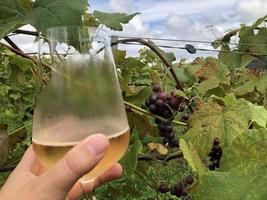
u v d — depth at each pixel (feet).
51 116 0.65
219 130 1.01
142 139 1.54
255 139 0.73
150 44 1.28
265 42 1.57
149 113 1.35
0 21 0.86
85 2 0.82
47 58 0.75
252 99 1.70
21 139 1.42
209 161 1.14
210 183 0.68
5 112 2.82
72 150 0.63
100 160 0.63
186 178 1.46
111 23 1.25
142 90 1.41
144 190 2.90
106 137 0.63
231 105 1.03
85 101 0.65
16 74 1.83
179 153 1.37
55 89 0.66
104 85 0.67
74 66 0.66
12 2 0.86
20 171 0.77
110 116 0.66
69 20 0.81
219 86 1.64
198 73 1.68
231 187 0.67
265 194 0.66
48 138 0.65
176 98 1.33
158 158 1.47
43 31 0.80
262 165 0.70
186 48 1.34
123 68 1.77
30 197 0.68
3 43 1.22
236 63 1.61
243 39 1.59
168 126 1.37
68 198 0.86
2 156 1.32
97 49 0.69
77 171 0.63
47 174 0.67
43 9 0.82
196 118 1.04
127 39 1.27
